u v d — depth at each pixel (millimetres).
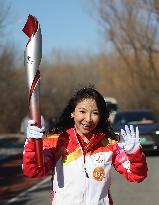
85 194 4027
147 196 11008
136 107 43281
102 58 65750
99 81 78312
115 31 36438
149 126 19344
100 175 4059
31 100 3967
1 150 26812
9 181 14297
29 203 10406
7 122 48969
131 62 38156
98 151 4098
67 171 4062
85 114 4113
